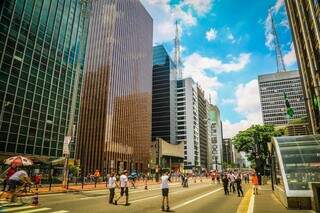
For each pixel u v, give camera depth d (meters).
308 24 33.94
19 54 44.62
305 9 34.44
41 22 50.19
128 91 103.75
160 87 161.50
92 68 96.88
